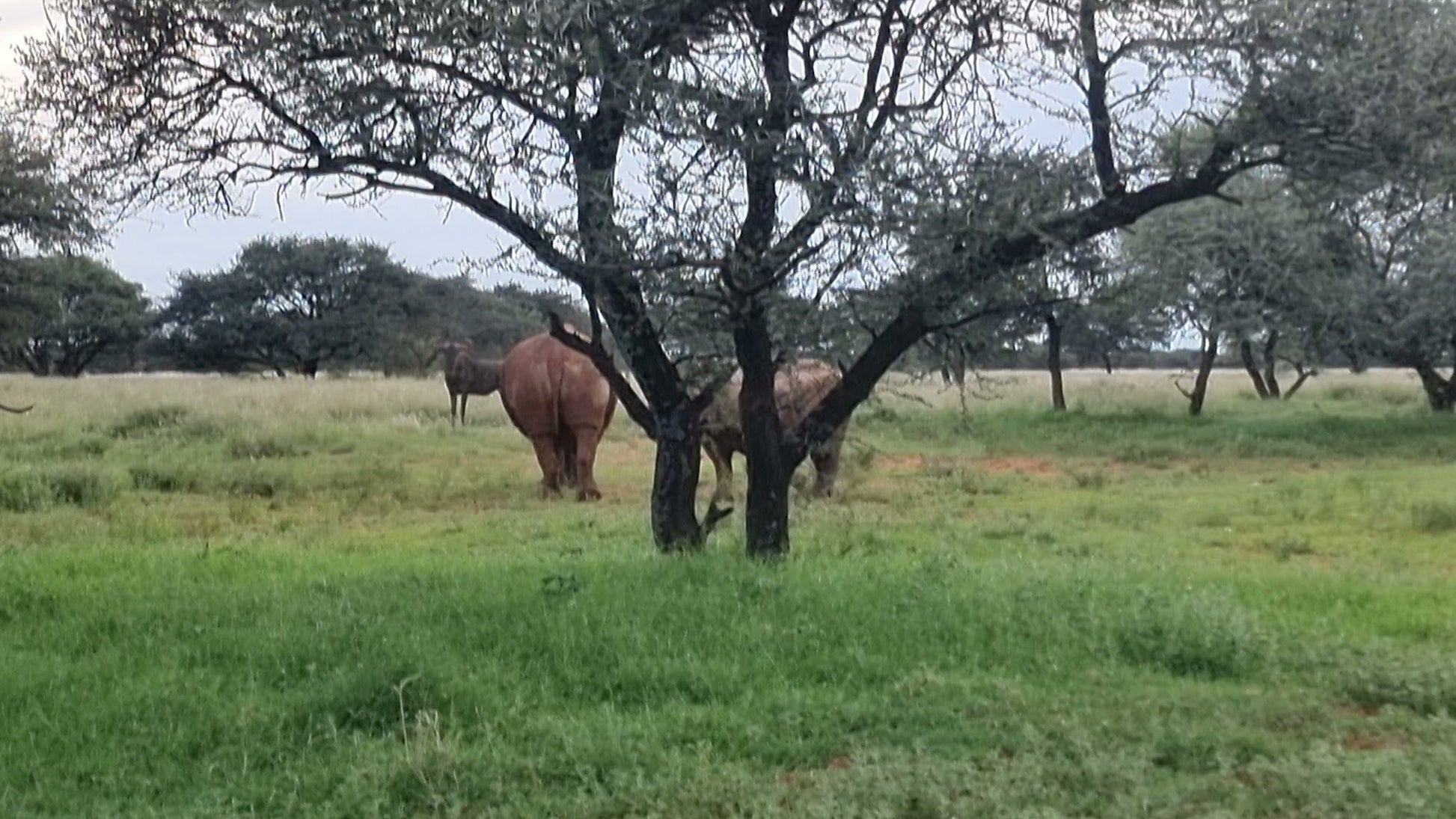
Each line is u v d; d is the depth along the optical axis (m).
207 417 25.70
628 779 5.52
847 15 8.69
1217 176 8.49
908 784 5.25
